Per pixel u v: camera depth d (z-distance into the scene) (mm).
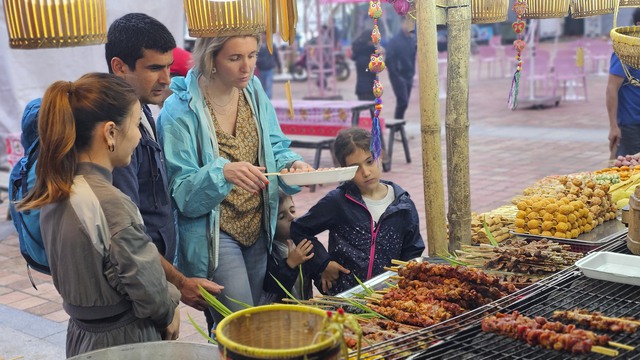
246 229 3139
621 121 5445
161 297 2158
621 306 2170
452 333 2043
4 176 8055
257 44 2898
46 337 4312
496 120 12273
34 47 2051
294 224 3281
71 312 2215
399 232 3223
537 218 3094
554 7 3188
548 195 3305
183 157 2926
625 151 5492
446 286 2379
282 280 3248
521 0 3057
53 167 2082
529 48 14055
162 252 2773
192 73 3008
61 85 2105
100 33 2143
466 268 2436
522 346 1943
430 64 2760
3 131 7996
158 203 2721
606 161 8531
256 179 2828
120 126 2131
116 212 2094
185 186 2869
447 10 2758
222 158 2887
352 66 23906
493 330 2008
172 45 2691
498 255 2689
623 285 2330
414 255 3283
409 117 13070
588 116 12188
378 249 3182
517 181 7797
